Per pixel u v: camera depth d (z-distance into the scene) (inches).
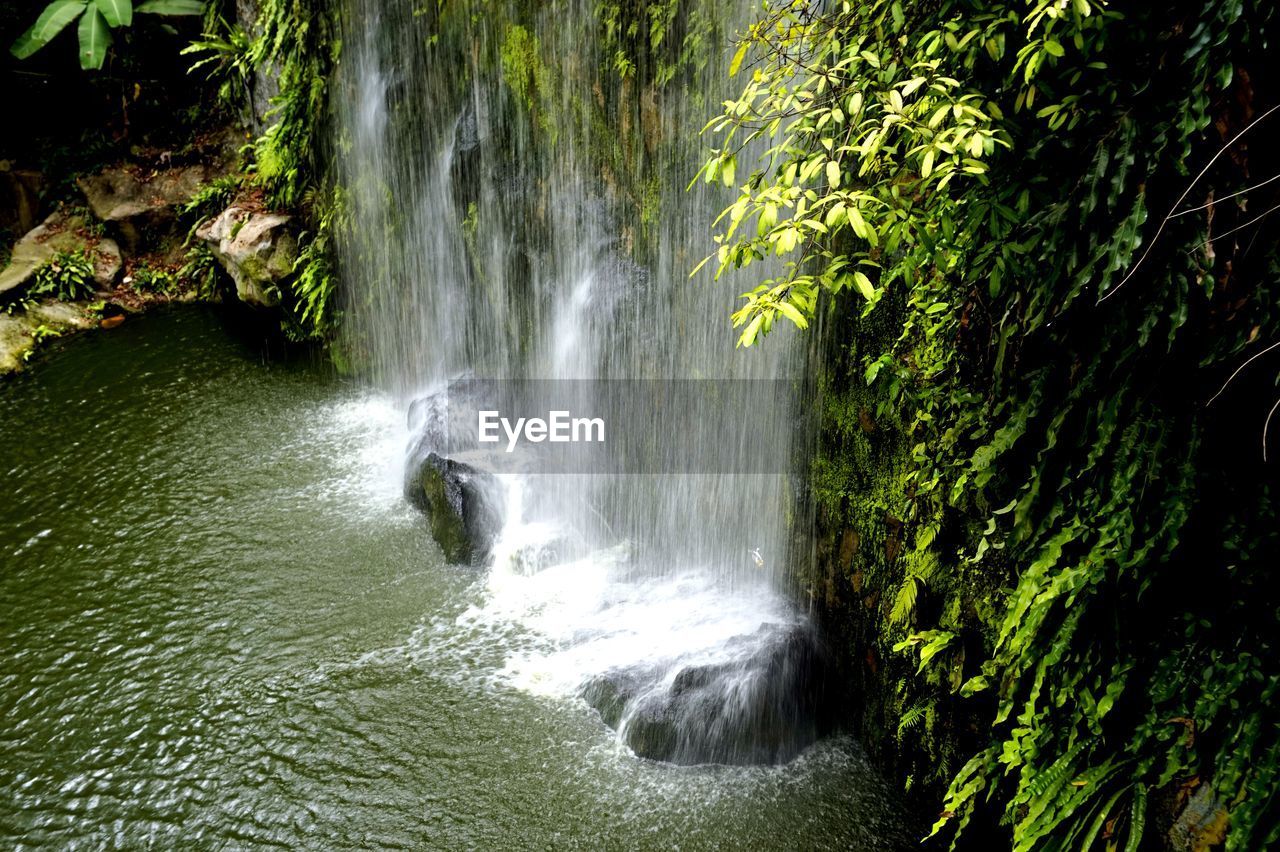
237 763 157.2
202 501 238.4
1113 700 99.0
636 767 152.8
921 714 137.1
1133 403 96.6
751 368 176.9
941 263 104.6
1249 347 87.5
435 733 161.6
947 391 124.4
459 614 193.6
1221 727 91.6
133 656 183.8
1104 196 91.7
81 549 219.0
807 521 166.2
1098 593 100.9
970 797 118.9
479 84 245.4
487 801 147.6
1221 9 80.0
